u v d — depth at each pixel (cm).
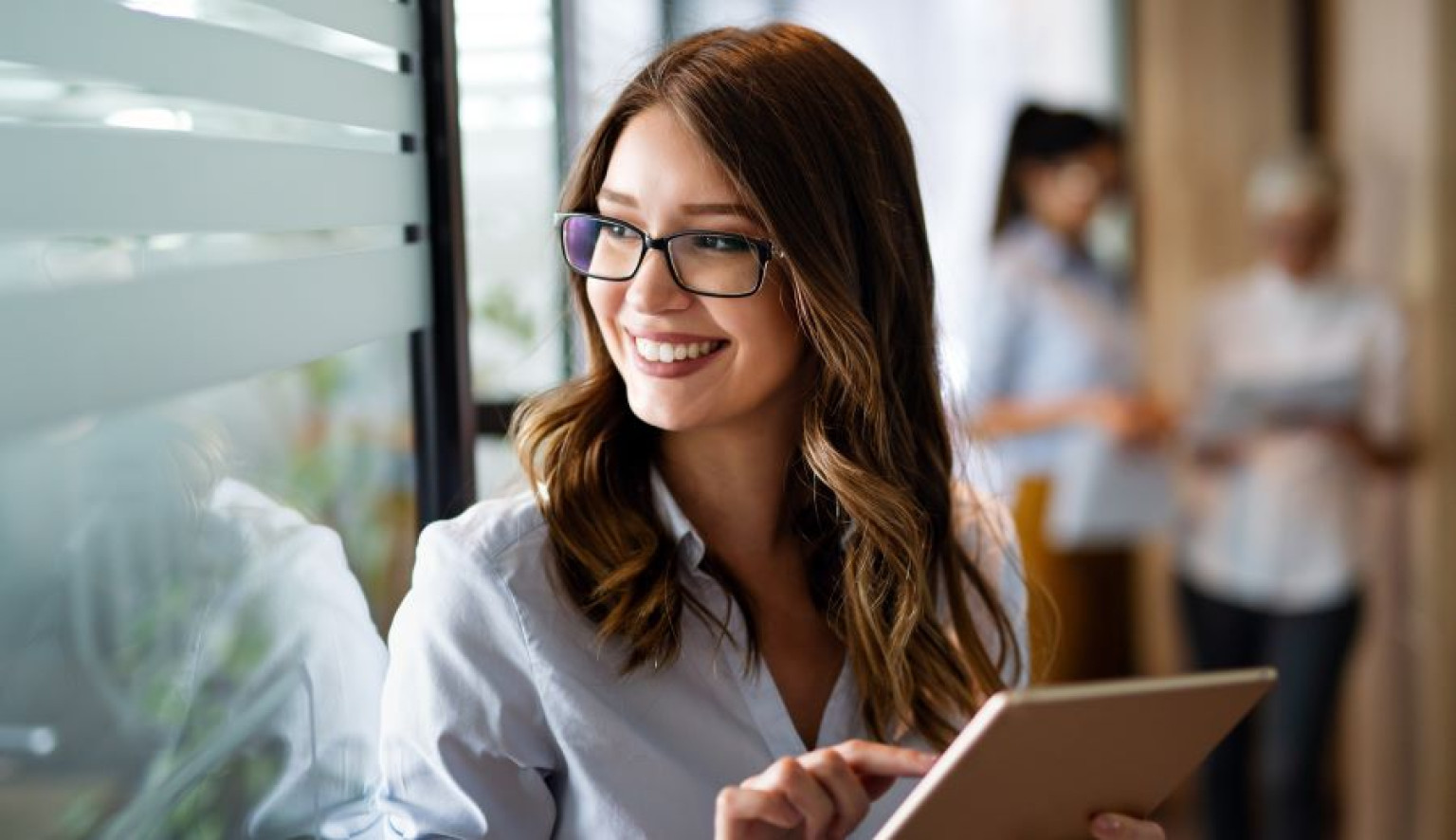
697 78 131
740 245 130
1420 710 376
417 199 149
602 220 133
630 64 145
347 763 136
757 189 129
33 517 90
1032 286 394
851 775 120
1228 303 380
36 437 89
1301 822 353
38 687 91
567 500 137
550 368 183
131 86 97
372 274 137
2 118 84
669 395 132
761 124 130
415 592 134
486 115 218
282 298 118
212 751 112
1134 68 512
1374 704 413
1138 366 459
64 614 93
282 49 118
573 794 135
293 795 126
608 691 133
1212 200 488
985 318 399
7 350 85
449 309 154
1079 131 391
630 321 132
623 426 142
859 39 575
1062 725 104
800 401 144
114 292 95
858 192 137
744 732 138
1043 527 439
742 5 442
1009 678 163
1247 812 356
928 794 105
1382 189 412
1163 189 494
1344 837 423
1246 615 362
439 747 130
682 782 134
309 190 122
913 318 146
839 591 146
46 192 87
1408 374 364
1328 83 471
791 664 145
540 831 136
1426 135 375
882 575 143
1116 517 382
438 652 131
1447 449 358
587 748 132
